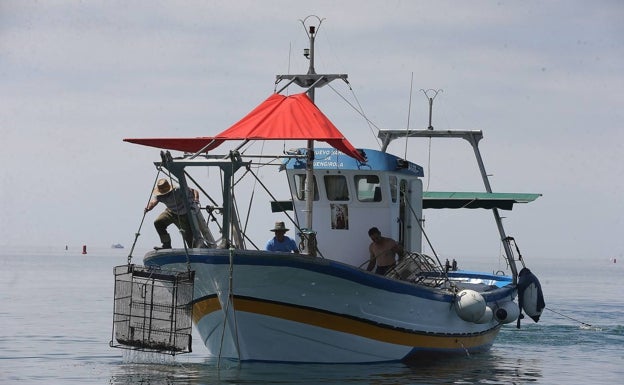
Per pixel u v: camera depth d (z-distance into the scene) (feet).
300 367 171.42
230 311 166.50
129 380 162.30
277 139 165.07
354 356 174.70
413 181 210.79
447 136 240.94
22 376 168.76
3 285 568.82
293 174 197.67
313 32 185.88
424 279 196.85
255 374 164.35
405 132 240.53
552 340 256.93
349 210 196.03
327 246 197.57
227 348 175.01
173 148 174.50
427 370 181.57
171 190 162.71
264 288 163.43
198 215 165.68
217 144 173.68
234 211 162.30
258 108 175.83
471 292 191.01
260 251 158.51
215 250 159.74
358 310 170.09
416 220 209.56
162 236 167.94
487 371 186.91
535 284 231.09
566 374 188.03
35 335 246.68
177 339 161.38
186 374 165.68
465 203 238.07
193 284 163.02
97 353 205.36
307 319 167.43
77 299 418.72
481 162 237.66
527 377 181.57
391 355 179.42
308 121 169.99
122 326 162.61
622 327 302.25
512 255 236.22
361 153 192.34
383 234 194.90
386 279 169.17
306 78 185.16
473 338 205.87
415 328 181.37
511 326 302.86
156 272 161.58
